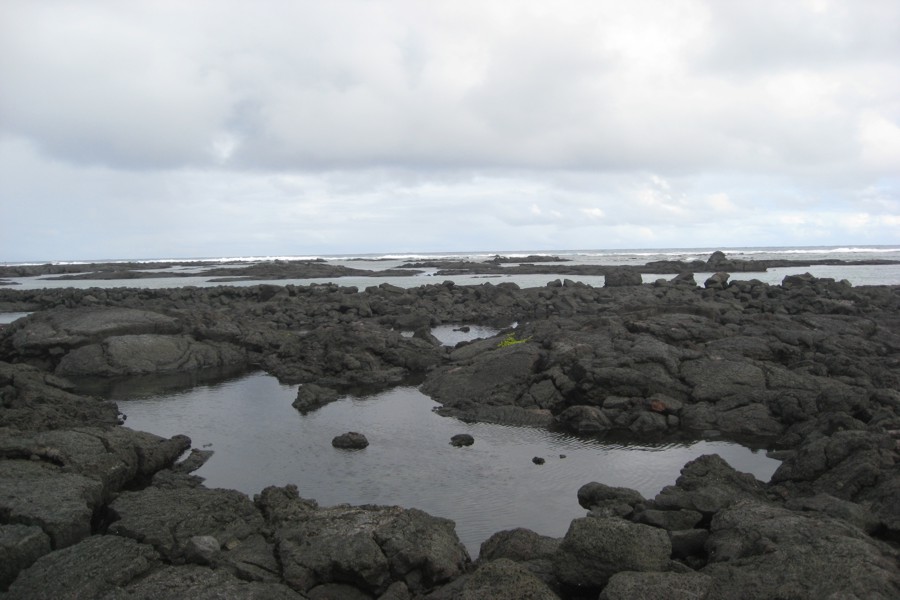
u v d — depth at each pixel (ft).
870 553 32.89
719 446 66.85
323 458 63.57
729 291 165.89
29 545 37.81
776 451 63.57
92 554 37.32
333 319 156.87
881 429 54.39
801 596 30.30
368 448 66.69
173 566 37.40
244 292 202.59
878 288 165.89
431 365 105.09
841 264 386.73
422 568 37.76
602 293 186.91
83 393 90.63
